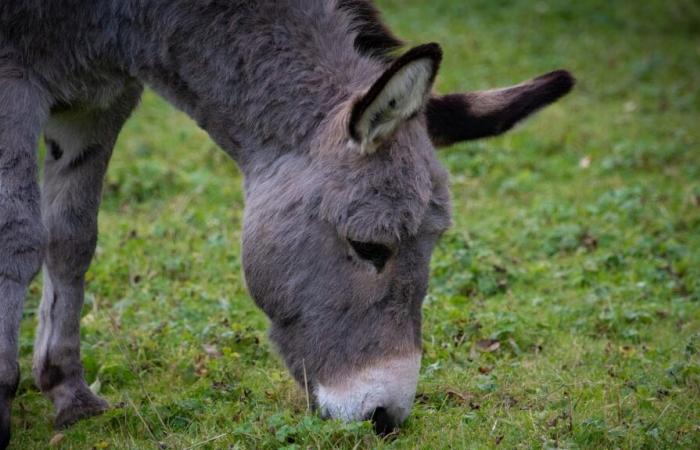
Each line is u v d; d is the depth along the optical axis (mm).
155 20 8352
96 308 11773
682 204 16141
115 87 8852
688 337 11109
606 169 17906
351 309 7812
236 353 10469
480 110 8367
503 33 27109
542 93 8383
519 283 12930
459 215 15438
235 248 13766
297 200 7836
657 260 13578
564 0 30875
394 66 7070
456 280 12688
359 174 7602
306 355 8031
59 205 9344
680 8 31078
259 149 8266
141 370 10359
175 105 8711
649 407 9312
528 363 10484
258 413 8992
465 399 9445
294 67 8078
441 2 29562
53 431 9195
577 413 9086
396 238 7617
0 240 7953
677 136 19844
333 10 8297
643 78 24344
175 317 11523
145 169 16469
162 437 8781
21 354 10805
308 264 7844
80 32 8422
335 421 7859
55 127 9219
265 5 8203
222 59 8242
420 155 7734
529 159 18266
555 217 15289
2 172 8070
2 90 8172
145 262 13102
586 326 11578
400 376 7809
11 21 8211
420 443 8367
